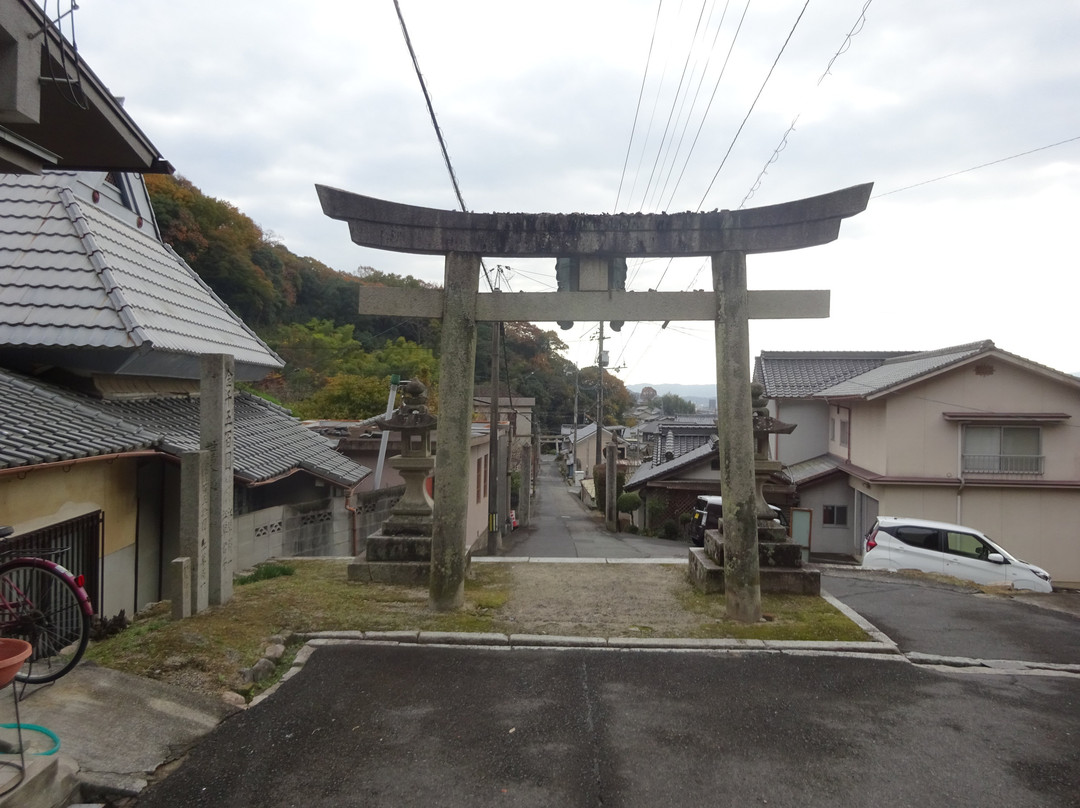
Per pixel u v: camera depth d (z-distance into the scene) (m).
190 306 11.87
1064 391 17.69
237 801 3.65
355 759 4.11
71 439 6.73
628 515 29.23
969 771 4.14
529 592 8.02
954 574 12.71
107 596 7.72
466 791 3.79
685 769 4.08
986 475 17.94
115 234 11.34
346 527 12.99
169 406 10.43
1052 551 17.73
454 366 6.97
